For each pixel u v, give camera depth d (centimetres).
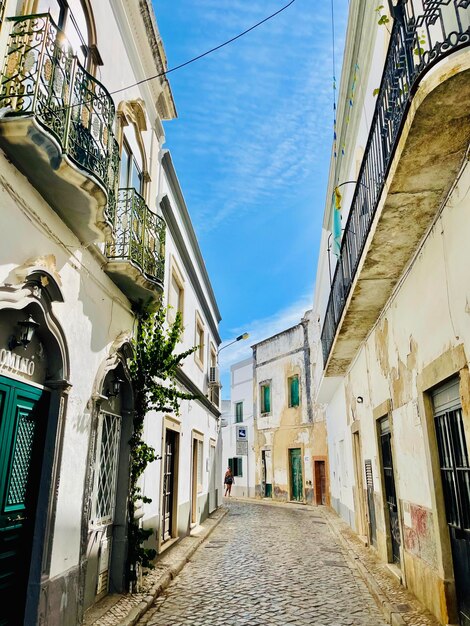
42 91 430
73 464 514
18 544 430
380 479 847
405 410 654
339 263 873
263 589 696
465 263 428
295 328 2445
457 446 484
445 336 484
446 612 488
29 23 411
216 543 1121
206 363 1667
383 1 655
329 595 662
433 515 531
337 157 1098
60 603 468
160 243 766
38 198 444
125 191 694
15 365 432
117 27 709
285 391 2484
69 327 514
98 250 583
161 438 932
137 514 716
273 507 2080
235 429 3025
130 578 645
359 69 833
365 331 916
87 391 558
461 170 430
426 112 377
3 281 388
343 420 1420
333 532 1295
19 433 436
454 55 396
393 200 484
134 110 768
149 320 782
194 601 634
